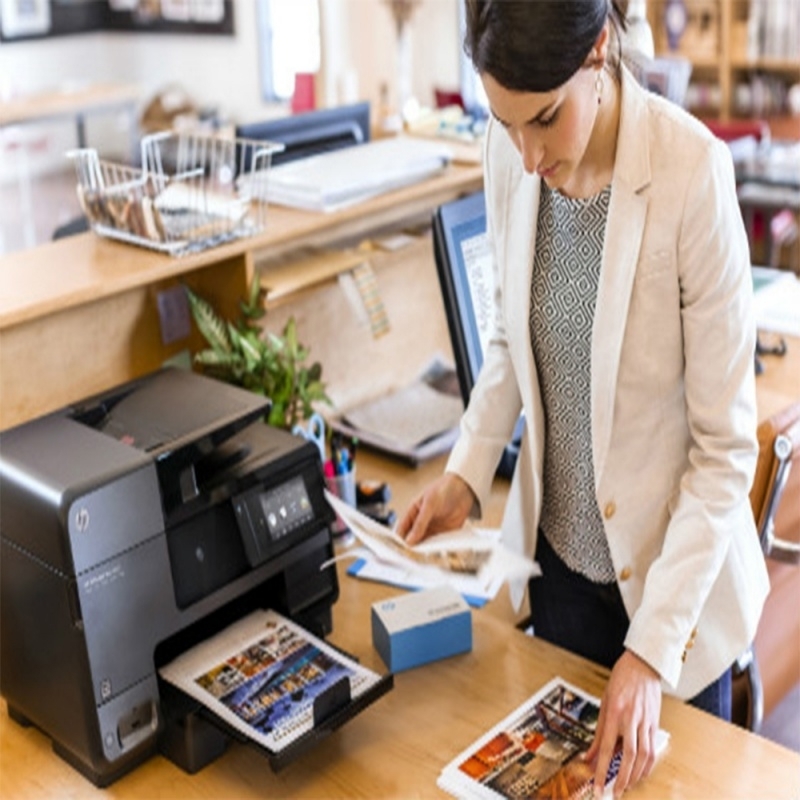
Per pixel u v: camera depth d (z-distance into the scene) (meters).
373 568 1.87
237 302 2.08
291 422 1.99
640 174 1.35
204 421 1.55
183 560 1.48
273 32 6.80
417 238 2.39
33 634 1.42
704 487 1.40
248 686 1.47
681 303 1.40
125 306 2.01
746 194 4.42
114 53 7.75
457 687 1.58
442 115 2.84
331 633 1.71
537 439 1.60
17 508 1.38
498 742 1.46
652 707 1.35
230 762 1.47
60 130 7.58
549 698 1.54
